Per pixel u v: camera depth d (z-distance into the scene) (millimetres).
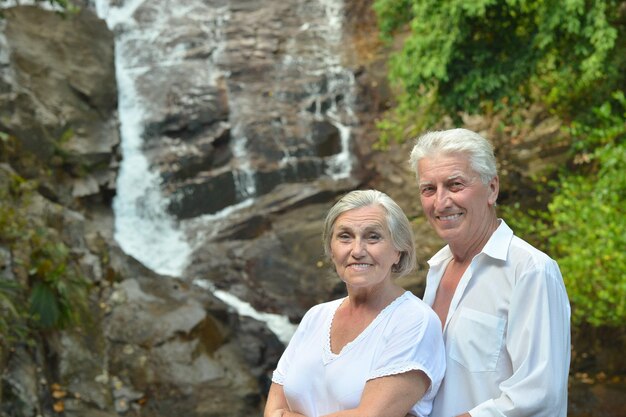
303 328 2609
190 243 10102
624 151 7012
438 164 2496
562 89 8695
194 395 7441
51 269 7477
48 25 10883
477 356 2424
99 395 7156
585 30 7656
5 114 9086
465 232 2498
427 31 8531
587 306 6895
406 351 2355
